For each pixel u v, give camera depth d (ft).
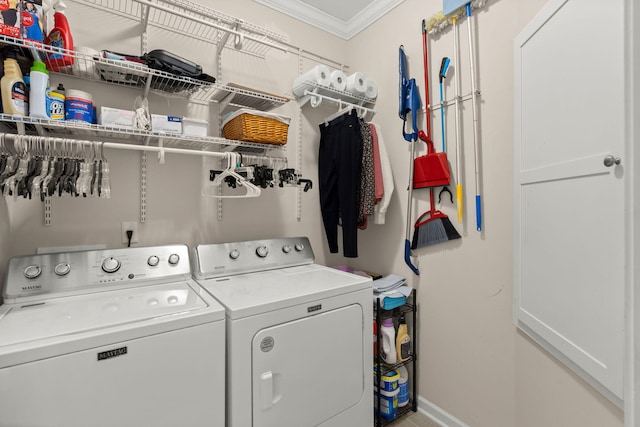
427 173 5.68
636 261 2.29
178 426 3.13
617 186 2.53
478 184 5.03
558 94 3.37
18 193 3.34
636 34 2.28
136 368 2.92
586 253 2.93
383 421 5.65
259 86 6.34
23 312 3.27
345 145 6.10
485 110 5.00
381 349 5.80
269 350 3.68
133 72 4.24
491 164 4.92
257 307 3.59
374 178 6.19
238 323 3.46
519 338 4.43
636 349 2.29
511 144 4.65
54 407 2.58
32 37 3.47
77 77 4.57
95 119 4.27
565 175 3.24
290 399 3.86
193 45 5.58
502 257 4.79
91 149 3.88
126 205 4.98
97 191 3.84
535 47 3.81
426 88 5.79
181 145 5.42
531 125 3.92
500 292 4.82
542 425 3.90
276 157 6.07
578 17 3.02
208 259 4.90
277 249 5.69
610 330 2.62
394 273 6.64
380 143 6.40
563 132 3.28
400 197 6.50
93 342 2.73
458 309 5.44
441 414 5.70
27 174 3.46
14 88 3.42
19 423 2.45
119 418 2.84
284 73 6.72
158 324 3.03
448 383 5.62
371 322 4.82
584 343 2.97
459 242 5.41
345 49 7.77
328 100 6.75
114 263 4.15
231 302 3.67
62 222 4.49
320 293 4.16
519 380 4.44
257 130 5.01
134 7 5.07
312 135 7.13
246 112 4.88
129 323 3.01
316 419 4.11
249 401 3.53
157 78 4.51
